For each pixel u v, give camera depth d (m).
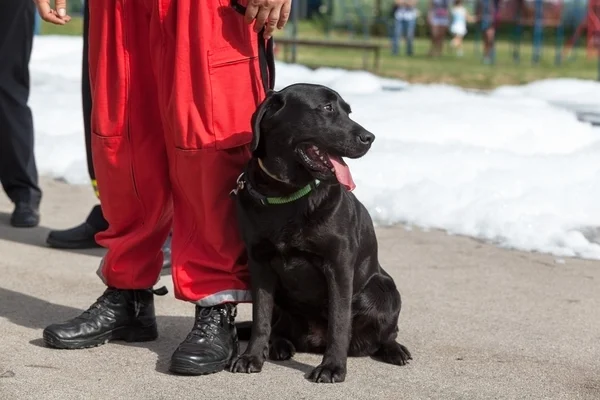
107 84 6.11
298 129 5.60
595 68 32.03
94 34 6.08
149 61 6.05
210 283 6.09
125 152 6.13
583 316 7.47
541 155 12.46
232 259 6.07
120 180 6.20
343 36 45.50
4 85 9.72
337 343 5.92
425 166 11.63
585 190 10.67
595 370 6.25
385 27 48.16
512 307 7.66
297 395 5.60
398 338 6.83
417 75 26.03
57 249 9.19
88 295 7.70
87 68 8.81
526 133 13.77
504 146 13.27
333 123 5.64
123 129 6.10
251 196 5.78
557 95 19.03
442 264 8.90
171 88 5.88
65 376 5.82
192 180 5.93
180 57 5.76
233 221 6.06
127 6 5.96
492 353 6.54
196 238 6.13
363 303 6.23
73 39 24.22
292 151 5.65
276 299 6.27
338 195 5.85
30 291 7.75
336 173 5.61
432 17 37.78
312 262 5.91
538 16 36.59
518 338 6.89
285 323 6.48
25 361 6.07
